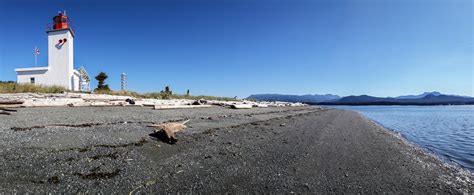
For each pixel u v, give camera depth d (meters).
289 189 3.94
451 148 10.05
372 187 4.35
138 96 22.25
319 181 4.39
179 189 3.59
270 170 4.70
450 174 5.74
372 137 10.64
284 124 11.37
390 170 5.46
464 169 6.54
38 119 6.98
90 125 6.52
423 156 7.72
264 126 9.83
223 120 10.25
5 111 8.10
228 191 3.67
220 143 6.21
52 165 3.78
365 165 5.64
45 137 4.98
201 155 5.12
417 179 5.04
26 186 3.16
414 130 17.11
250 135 7.70
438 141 12.01
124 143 5.11
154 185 3.64
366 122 20.08
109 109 11.59
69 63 32.69
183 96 29.34
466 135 14.45
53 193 3.11
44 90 18.23
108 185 3.47
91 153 4.40
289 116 16.36
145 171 4.04
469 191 4.68
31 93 15.61
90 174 3.70
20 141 4.58
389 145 8.97
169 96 25.44
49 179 3.40
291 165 5.12
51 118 7.35
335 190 4.07
